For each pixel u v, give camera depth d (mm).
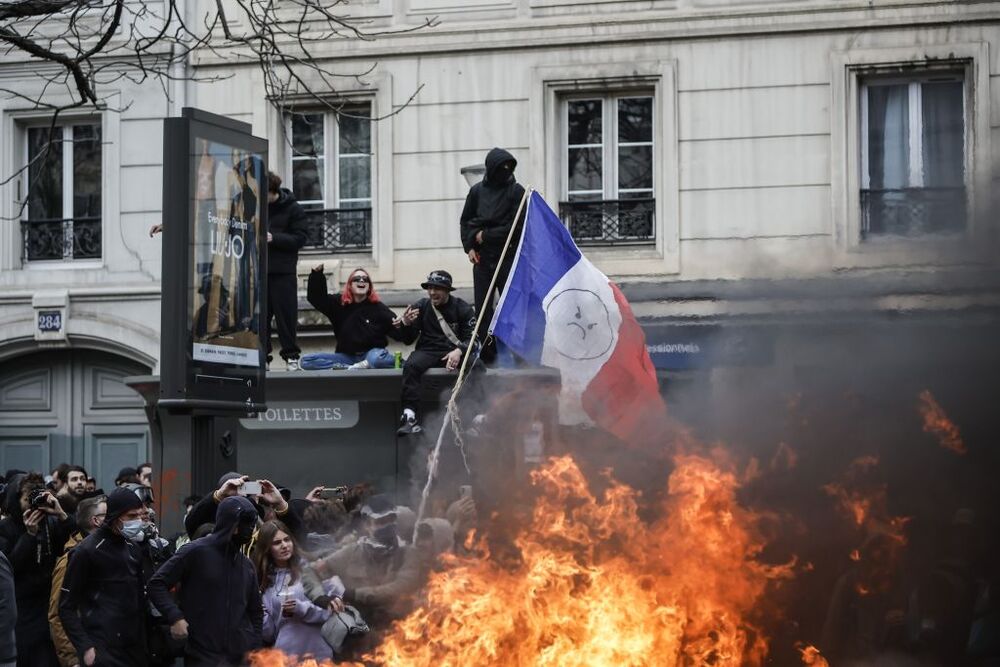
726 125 18359
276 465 12297
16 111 20000
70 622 10016
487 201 12750
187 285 10109
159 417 12383
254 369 10742
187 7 19500
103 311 19812
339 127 19547
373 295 13508
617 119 18906
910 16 17875
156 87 19641
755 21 18266
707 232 18375
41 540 11250
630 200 18703
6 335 20000
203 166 10273
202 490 10430
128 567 10211
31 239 20203
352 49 19234
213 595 9594
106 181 19844
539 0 18859
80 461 20078
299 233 14133
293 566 10055
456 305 12406
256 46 19094
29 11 12305
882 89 18172
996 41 17703
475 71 19016
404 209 19203
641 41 18594
